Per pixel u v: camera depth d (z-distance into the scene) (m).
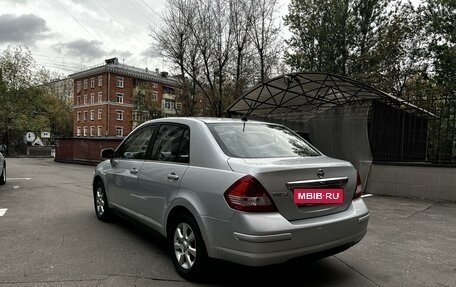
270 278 3.66
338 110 10.84
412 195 8.95
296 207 3.17
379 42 19.59
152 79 63.66
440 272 3.90
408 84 21.02
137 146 4.96
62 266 3.87
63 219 6.11
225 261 3.16
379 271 3.90
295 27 21.23
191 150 3.78
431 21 21.28
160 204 4.02
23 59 35.22
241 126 4.13
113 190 5.37
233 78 22.66
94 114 62.41
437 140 9.74
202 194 3.35
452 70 20.62
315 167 3.32
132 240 4.88
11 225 5.67
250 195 2.98
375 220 6.42
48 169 17.16
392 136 10.62
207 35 22.41
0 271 3.69
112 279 3.53
